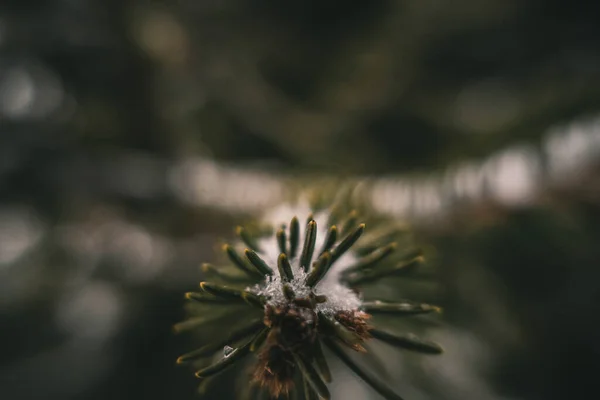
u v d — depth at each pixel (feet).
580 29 1.32
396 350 0.74
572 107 0.85
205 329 0.58
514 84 1.32
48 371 1.04
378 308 0.50
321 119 1.25
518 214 0.80
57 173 0.99
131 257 1.04
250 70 1.26
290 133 1.21
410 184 0.84
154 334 1.08
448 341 0.90
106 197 0.99
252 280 0.52
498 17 1.28
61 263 1.03
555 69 1.27
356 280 0.53
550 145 0.79
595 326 1.14
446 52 1.32
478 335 0.94
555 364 1.15
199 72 1.18
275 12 1.30
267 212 0.76
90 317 1.09
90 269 1.04
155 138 1.06
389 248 0.52
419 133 1.23
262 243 0.57
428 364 0.83
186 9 1.20
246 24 1.30
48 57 1.00
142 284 1.06
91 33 1.00
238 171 0.99
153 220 0.98
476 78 1.33
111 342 1.08
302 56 1.33
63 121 1.01
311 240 0.48
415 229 0.80
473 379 0.94
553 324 1.12
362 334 0.49
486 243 0.83
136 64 1.03
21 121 1.00
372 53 1.27
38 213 1.02
